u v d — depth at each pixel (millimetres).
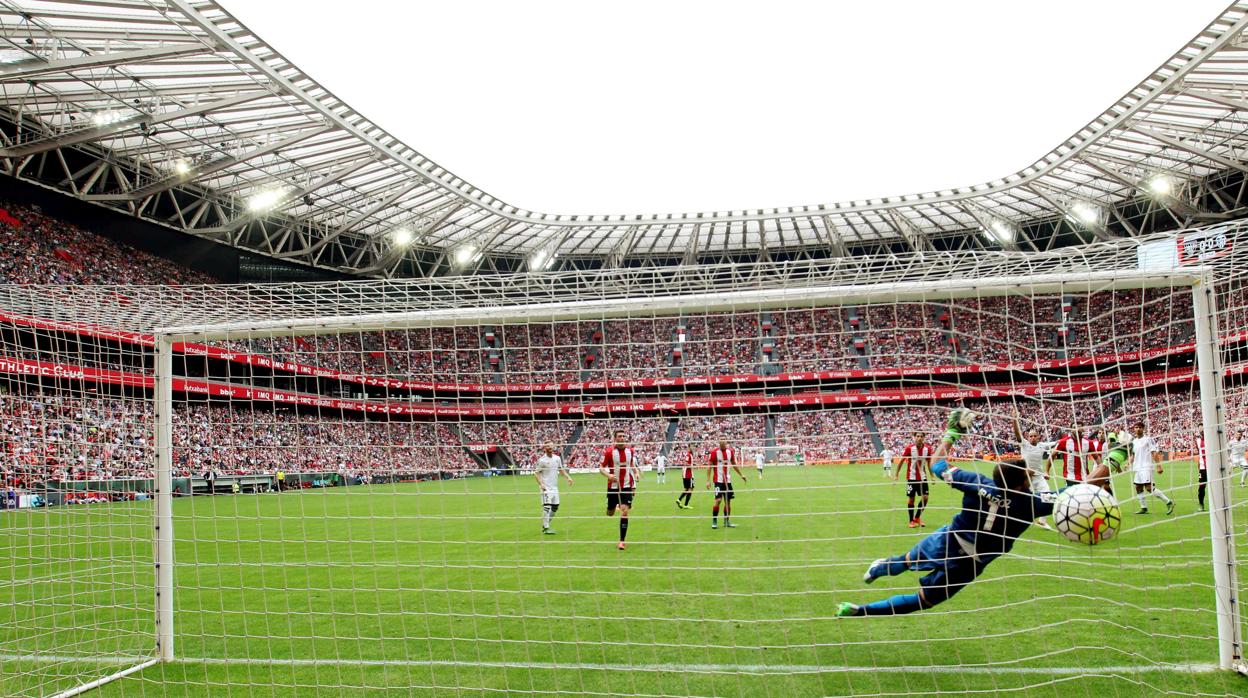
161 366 5445
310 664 5156
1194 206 33094
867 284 4770
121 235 33469
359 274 41594
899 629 5590
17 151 23234
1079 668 4652
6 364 7484
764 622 5895
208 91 22422
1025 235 40781
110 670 5148
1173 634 5266
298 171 29484
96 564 9602
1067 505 4473
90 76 20422
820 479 22859
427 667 5016
